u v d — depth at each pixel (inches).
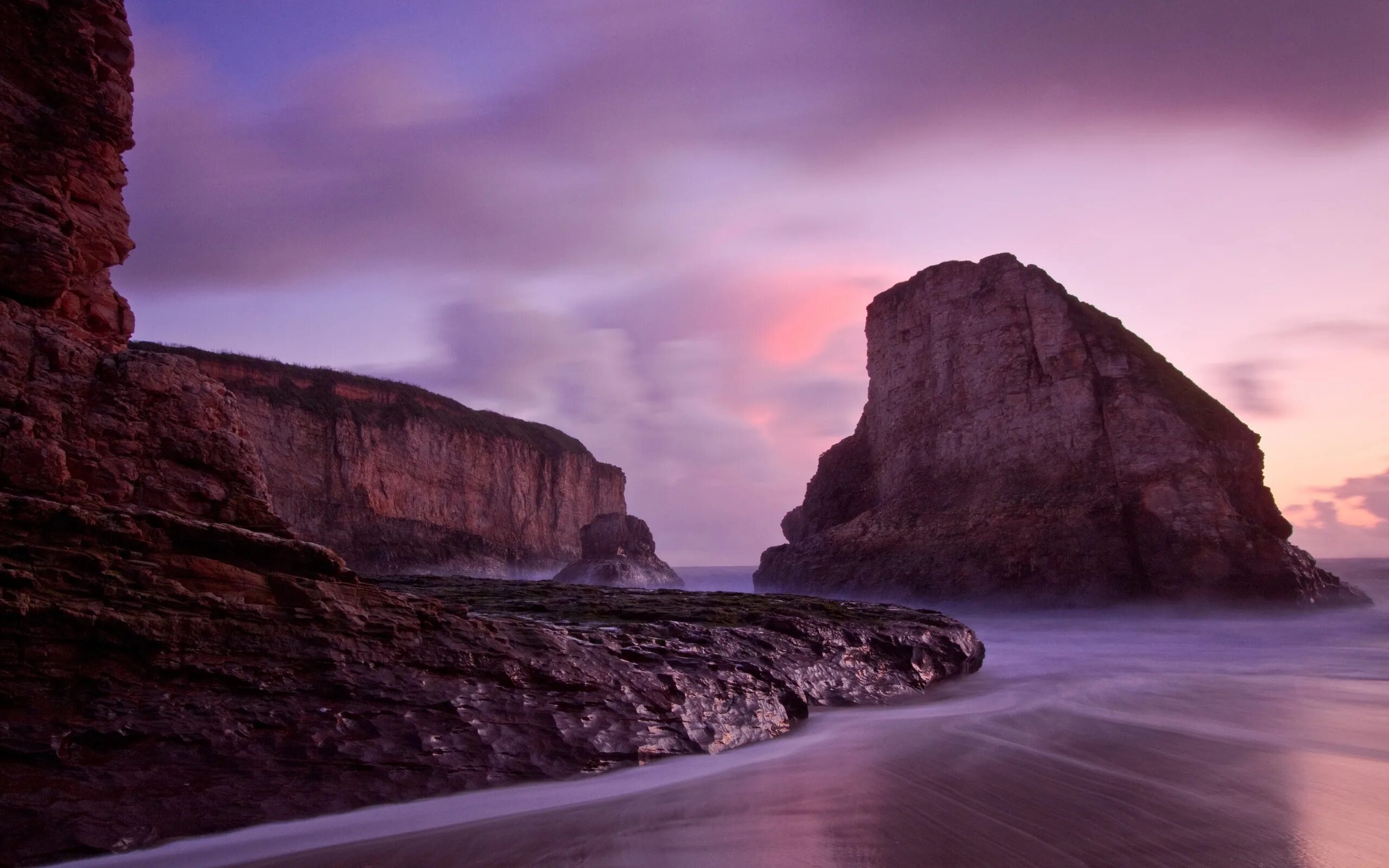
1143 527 1154.0
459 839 253.9
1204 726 424.2
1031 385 1325.0
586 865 230.8
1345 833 249.6
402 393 3157.0
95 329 382.0
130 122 409.1
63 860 232.2
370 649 323.9
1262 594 1083.3
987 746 378.9
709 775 332.2
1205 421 1239.5
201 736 275.0
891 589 1298.0
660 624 494.9
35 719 258.1
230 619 299.7
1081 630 967.6
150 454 352.5
